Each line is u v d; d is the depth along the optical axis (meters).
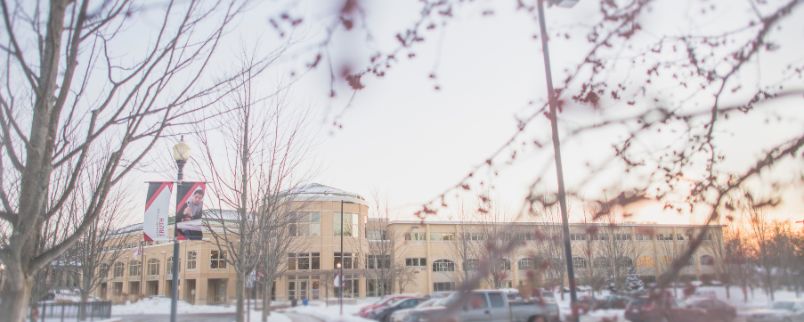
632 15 3.67
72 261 32.88
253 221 18.77
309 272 47.19
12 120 4.44
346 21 3.62
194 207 13.91
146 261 61.56
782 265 12.23
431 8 3.80
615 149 5.30
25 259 4.62
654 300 3.79
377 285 48.38
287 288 47.78
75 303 24.86
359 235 50.16
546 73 5.56
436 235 53.06
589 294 5.75
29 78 4.36
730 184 3.89
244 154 17.52
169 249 58.91
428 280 51.38
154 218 13.31
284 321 24.20
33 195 4.53
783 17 3.20
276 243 29.69
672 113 3.84
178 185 13.91
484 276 2.70
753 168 3.57
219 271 53.84
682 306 4.01
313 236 48.72
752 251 12.60
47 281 26.48
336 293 48.19
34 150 4.51
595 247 31.38
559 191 5.45
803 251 12.77
